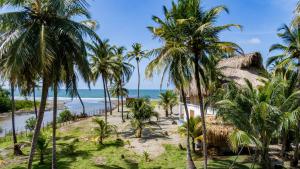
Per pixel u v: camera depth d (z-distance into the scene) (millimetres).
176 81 17844
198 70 18172
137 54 49625
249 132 16219
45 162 22203
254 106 15492
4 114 64812
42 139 21859
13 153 24812
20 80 13789
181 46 17453
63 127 37062
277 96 16719
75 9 14414
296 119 16359
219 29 17188
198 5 17359
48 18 13812
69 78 15508
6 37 13758
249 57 28406
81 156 23688
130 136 30828
